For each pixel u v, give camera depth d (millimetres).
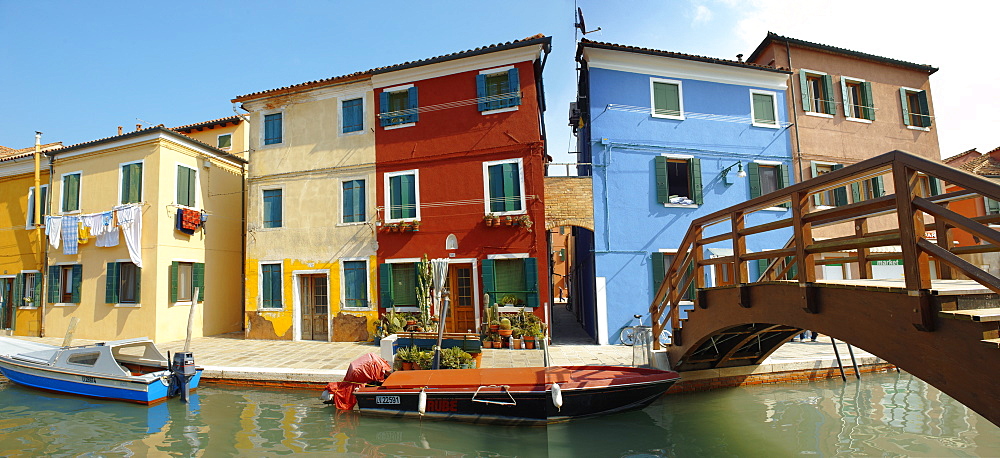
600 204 14234
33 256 18234
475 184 14523
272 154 16453
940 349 4113
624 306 13977
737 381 10344
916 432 7676
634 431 7953
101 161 17156
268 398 9953
